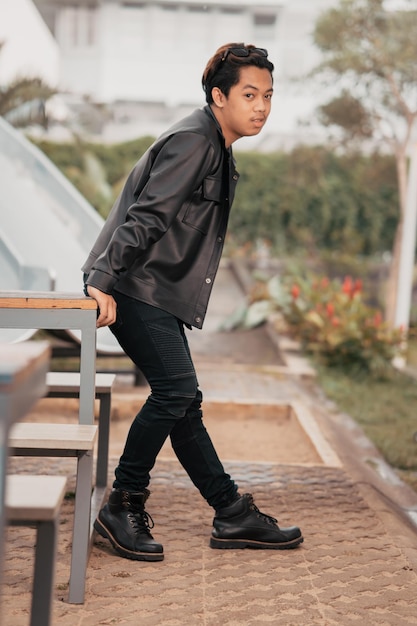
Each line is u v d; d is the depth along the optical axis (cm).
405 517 350
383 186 1750
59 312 241
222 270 1573
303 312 875
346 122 1541
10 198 818
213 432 519
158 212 256
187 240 268
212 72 271
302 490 369
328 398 653
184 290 270
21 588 245
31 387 134
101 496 316
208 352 877
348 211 1748
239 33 2627
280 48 2569
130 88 2622
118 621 226
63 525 305
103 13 2575
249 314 1009
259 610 238
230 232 1772
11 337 477
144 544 272
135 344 269
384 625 231
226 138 276
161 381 267
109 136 2223
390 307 1520
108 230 274
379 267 1702
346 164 1670
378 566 279
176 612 234
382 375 772
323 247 1770
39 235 780
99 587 249
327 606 243
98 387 312
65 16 2570
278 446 487
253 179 1762
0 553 128
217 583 257
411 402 659
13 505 159
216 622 228
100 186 1523
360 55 1465
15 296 239
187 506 335
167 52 2630
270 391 647
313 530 315
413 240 912
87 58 2597
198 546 290
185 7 2614
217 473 287
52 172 814
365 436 525
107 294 253
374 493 375
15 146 857
